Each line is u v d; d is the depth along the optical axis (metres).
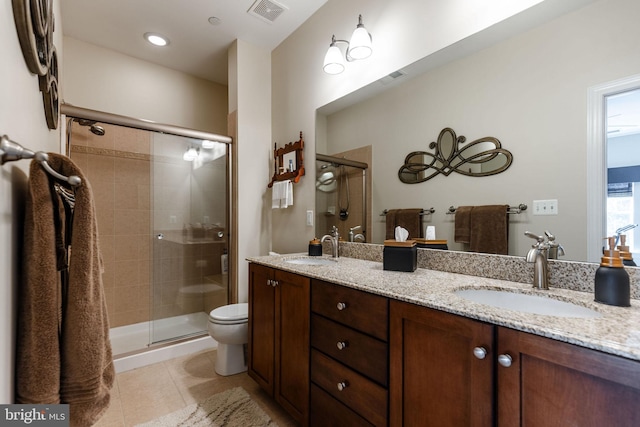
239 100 2.73
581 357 0.68
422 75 1.67
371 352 1.16
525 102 1.28
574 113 1.15
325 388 1.38
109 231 2.70
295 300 1.57
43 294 0.71
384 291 1.11
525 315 0.83
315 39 2.38
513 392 0.78
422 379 0.99
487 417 0.83
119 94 2.88
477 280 1.30
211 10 2.33
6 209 0.64
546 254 1.15
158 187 2.90
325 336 1.38
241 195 2.74
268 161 2.92
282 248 2.77
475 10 1.44
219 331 2.05
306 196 2.49
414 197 1.71
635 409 0.61
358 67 2.03
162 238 2.93
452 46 1.53
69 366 0.76
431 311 0.96
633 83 1.02
